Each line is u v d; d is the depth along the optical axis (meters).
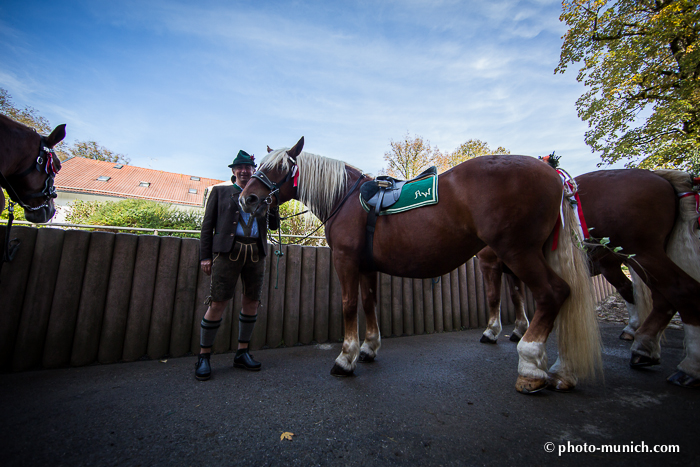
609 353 2.83
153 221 8.34
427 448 1.26
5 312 2.05
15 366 2.06
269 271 3.08
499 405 1.67
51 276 2.22
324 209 2.40
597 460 1.16
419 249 1.91
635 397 1.76
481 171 1.77
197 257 2.75
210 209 2.25
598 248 2.18
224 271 2.12
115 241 2.45
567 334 1.77
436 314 4.14
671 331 3.91
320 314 3.32
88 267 2.33
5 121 1.94
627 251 2.01
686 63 8.10
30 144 2.06
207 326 2.10
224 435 1.34
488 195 1.71
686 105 8.00
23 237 2.14
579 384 1.98
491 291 3.36
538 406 1.65
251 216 2.14
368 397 1.78
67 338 2.23
